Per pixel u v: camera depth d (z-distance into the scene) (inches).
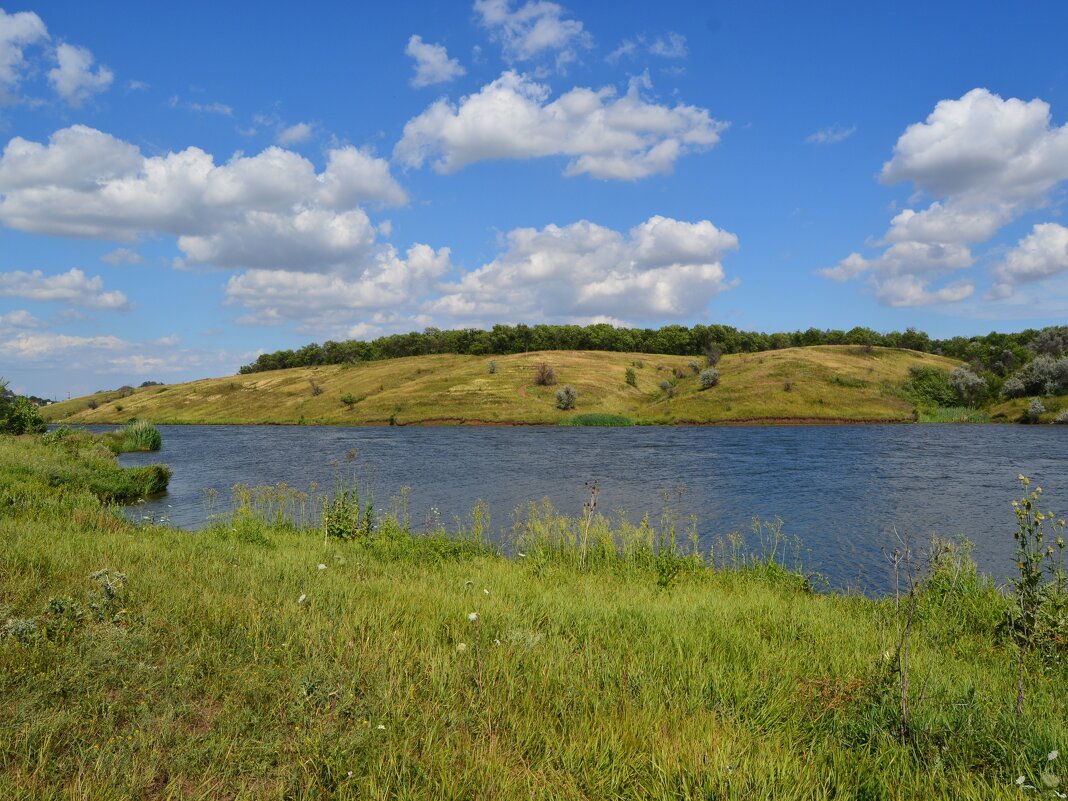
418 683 203.0
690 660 240.1
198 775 151.9
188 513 957.8
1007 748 181.5
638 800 149.9
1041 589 298.4
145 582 293.3
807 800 153.2
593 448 2240.4
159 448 2370.8
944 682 236.1
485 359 6210.6
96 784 142.8
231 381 6845.5
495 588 377.7
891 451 2011.6
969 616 383.9
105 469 1236.5
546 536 601.3
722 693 213.6
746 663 247.4
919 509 995.9
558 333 7249.0
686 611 333.1
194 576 328.2
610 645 257.9
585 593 375.6
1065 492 1157.1
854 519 916.6
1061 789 159.2
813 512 973.2
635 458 1861.5
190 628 236.7
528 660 227.5
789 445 2293.3
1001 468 1536.7
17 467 922.7
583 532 596.1
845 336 7180.1
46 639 210.4
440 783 150.5
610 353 6486.2
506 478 1397.6
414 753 162.2
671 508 1003.3
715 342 6909.5
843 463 1683.1
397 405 4591.5
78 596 260.1
